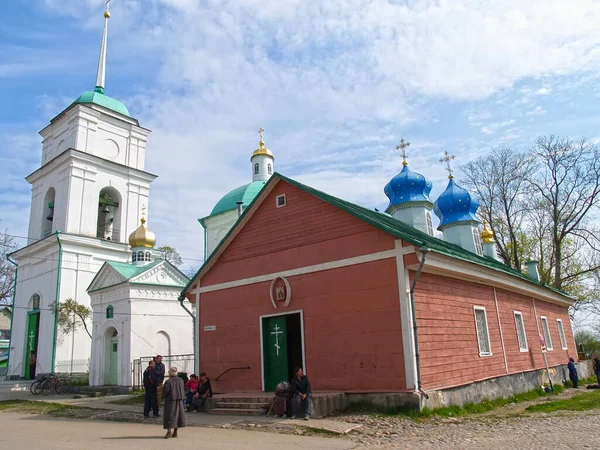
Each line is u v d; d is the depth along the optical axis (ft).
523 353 74.33
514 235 136.56
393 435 37.01
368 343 48.34
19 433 43.01
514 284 73.97
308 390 44.50
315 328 52.34
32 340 118.62
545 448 30.63
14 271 138.92
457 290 57.93
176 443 34.96
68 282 114.73
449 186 113.19
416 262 47.06
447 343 52.16
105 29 148.56
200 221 121.39
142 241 108.78
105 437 39.04
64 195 121.60
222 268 62.90
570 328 110.42
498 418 45.55
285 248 57.00
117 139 135.33
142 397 71.67
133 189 134.92
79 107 126.82
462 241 107.65
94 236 122.62
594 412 48.01
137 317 88.17
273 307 56.49
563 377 89.81
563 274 134.92
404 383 45.52
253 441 35.17
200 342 62.85
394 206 101.91
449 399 49.06
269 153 127.24
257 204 60.39
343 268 51.67
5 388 102.63
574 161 126.21
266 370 56.13
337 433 37.96
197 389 53.72
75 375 103.35
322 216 54.65
